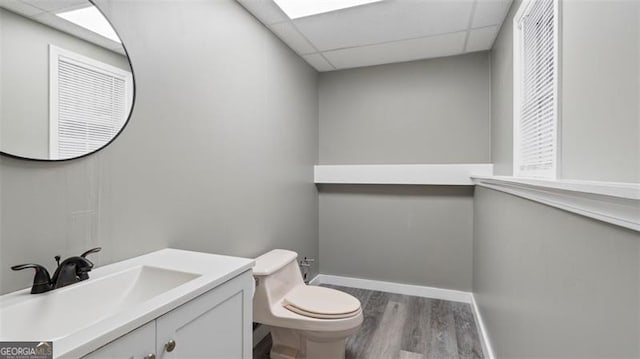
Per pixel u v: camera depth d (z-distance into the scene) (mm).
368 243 3014
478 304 2367
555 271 909
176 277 1050
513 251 1385
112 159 1109
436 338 2117
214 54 1633
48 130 913
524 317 1215
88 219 1036
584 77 857
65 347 583
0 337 735
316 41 2385
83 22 1008
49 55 915
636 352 543
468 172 2607
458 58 2686
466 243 2707
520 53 1650
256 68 2027
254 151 2008
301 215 2752
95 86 1039
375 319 2387
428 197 2811
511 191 1341
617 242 598
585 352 729
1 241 831
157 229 1297
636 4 613
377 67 2943
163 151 1322
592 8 810
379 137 2947
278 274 1873
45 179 921
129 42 1161
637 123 611
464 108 2674
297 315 1687
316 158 3098
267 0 1815
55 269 947
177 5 1391
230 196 1766
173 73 1370
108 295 981
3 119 817
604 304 648
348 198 3072
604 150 746
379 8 1903
